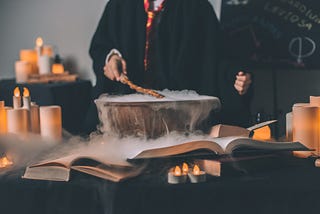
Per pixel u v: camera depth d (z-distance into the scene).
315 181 1.70
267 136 2.21
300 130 1.98
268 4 3.72
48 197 1.70
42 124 2.14
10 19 4.43
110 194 1.65
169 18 3.34
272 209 1.63
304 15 3.67
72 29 4.32
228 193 1.63
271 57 3.72
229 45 3.78
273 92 3.86
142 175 1.75
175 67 3.32
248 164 1.80
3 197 1.73
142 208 1.65
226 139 1.88
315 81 3.84
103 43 3.41
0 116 2.12
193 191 1.64
